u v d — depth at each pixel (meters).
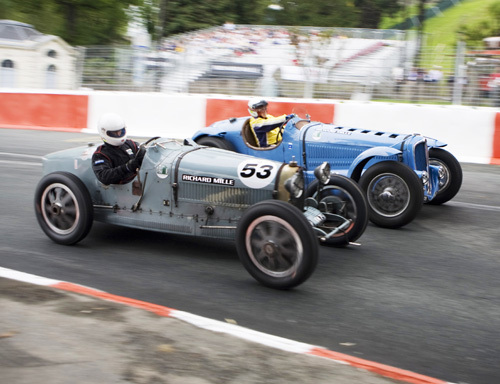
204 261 5.26
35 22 25.72
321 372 3.20
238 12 26.62
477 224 7.03
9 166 9.38
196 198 5.13
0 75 17.36
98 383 2.91
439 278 5.11
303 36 14.62
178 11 26.31
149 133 13.60
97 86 15.34
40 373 2.97
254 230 4.57
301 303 4.39
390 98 13.09
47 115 14.29
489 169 10.55
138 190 5.36
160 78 14.81
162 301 4.31
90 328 3.54
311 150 7.17
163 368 3.10
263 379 3.07
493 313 4.38
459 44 12.60
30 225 6.20
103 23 26.12
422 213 7.50
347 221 5.57
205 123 13.19
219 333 3.64
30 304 3.89
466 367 3.53
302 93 13.93
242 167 5.00
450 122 11.43
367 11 27.36
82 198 5.30
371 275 5.11
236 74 14.58
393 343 3.81
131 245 5.64
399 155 6.65
